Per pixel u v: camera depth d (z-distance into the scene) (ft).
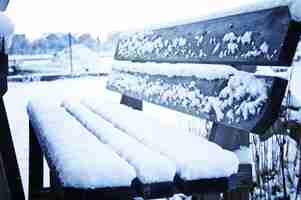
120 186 2.43
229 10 3.90
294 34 2.96
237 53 3.51
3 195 4.37
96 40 63.57
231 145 3.47
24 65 56.39
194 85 4.14
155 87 5.22
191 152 2.95
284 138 7.40
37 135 4.34
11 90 33.63
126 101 6.64
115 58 7.68
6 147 3.88
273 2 3.20
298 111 7.50
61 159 2.68
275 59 2.99
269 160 7.64
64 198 2.38
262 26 3.25
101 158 2.64
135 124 4.31
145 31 6.35
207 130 7.77
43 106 5.95
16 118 19.56
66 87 34.47
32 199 5.75
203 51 4.17
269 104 3.00
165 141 3.37
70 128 3.91
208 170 2.68
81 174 2.38
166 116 14.47
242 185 3.31
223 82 3.60
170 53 5.07
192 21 4.70
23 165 10.80
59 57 59.93
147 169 2.56
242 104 3.26
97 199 2.39
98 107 5.81
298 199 6.75
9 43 3.69
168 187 2.59
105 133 3.74
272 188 7.20
